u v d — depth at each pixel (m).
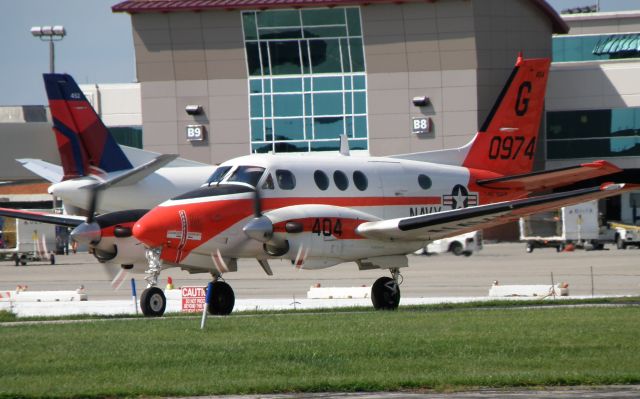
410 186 105.69
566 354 63.34
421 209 106.50
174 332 74.75
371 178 102.50
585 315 85.19
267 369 58.66
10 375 56.91
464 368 58.81
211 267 93.62
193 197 91.06
